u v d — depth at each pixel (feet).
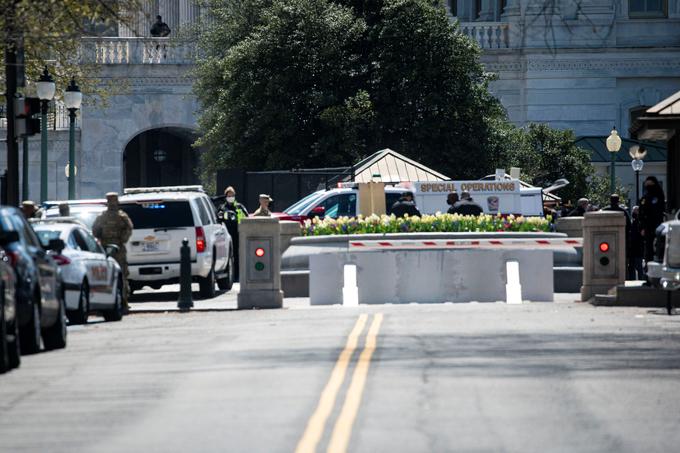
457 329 214.90
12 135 280.31
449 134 538.06
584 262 299.79
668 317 241.76
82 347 205.05
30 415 138.10
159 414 135.23
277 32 527.81
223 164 536.01
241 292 294.25
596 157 631.15
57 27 264.11
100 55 631.97
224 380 156.76
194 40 592.60
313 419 128.26
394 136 539.70
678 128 279.28
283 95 528.63
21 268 186.60
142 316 279.69
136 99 641.40
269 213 380.17
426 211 390.63
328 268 309.83
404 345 189.47
